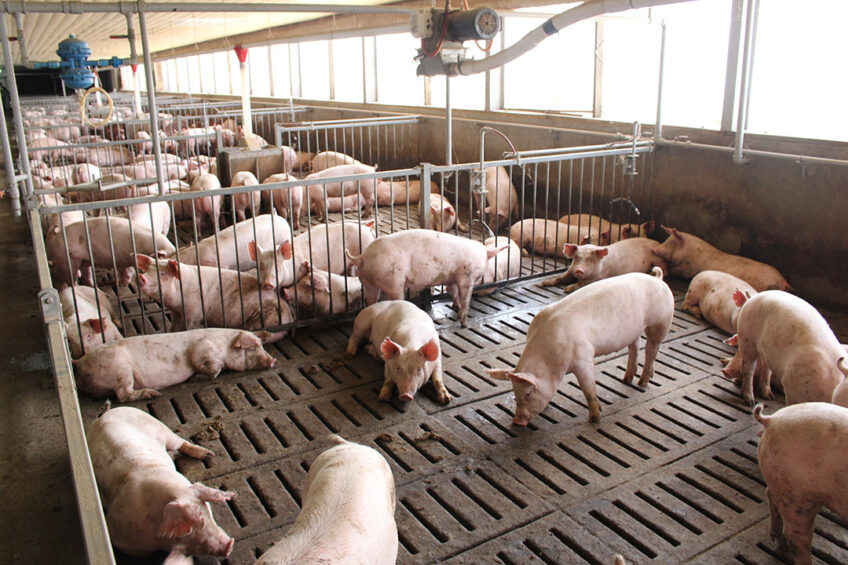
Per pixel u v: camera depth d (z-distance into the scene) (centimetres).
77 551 218
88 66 762
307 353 403
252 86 1599
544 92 736
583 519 253
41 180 757
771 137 501
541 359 307
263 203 797
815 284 489
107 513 224
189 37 1401
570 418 326
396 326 360
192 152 1145
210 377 363
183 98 1784
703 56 563
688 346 409
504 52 442
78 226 484
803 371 284
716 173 542
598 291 326
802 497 209
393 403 341
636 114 636
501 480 277
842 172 457
